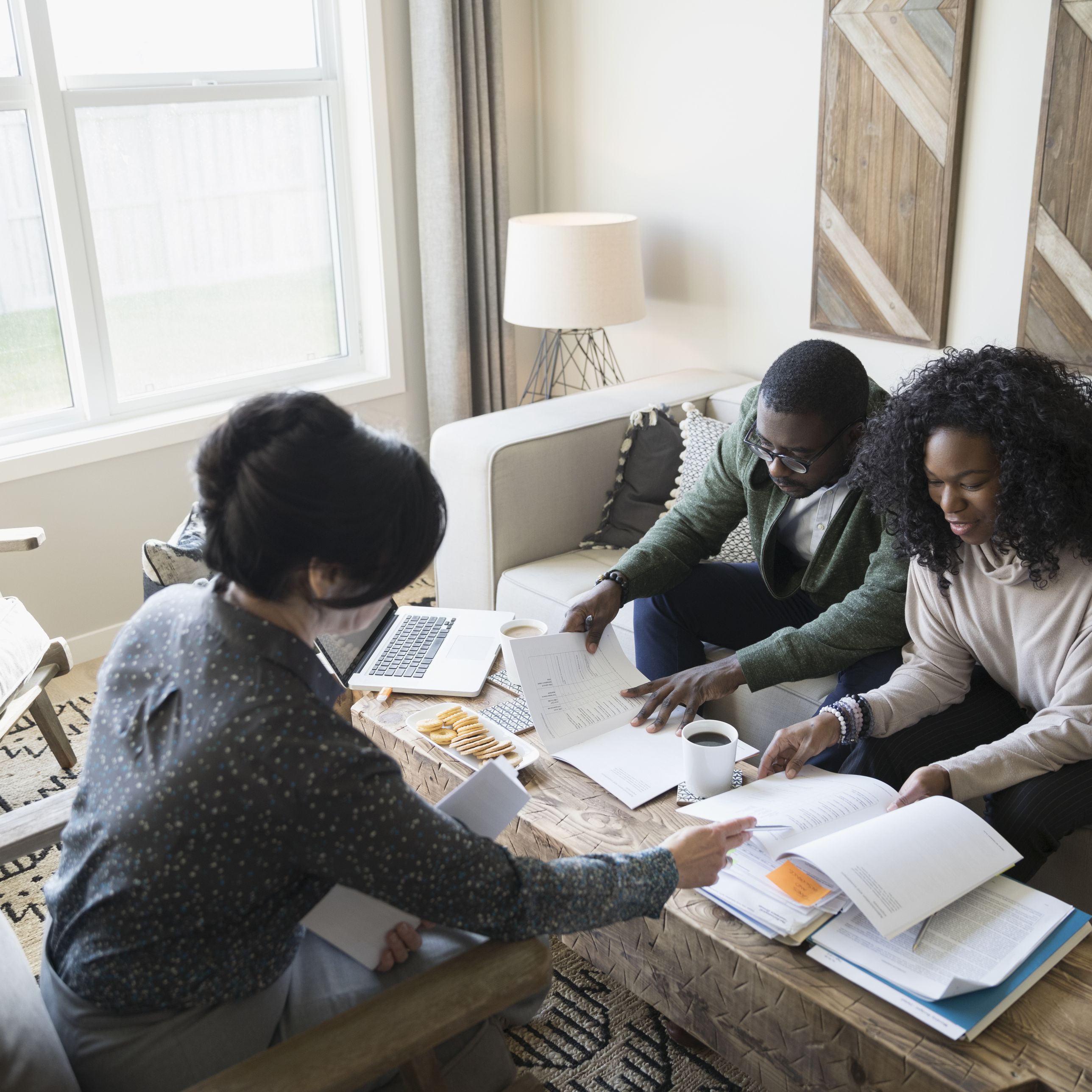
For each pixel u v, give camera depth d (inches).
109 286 117.1
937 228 100.0
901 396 64.1
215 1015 40.2
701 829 48.0
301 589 38.0
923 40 96.3
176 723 37.5
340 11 125.0
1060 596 61.2
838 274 109.5
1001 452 58.5
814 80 107.6
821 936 47.4
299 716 36.8
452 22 119.8
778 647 70.8
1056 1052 41.8
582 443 103.6
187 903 37.2
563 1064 62.3
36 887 78.6
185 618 40.0
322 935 42.1
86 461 111.5
